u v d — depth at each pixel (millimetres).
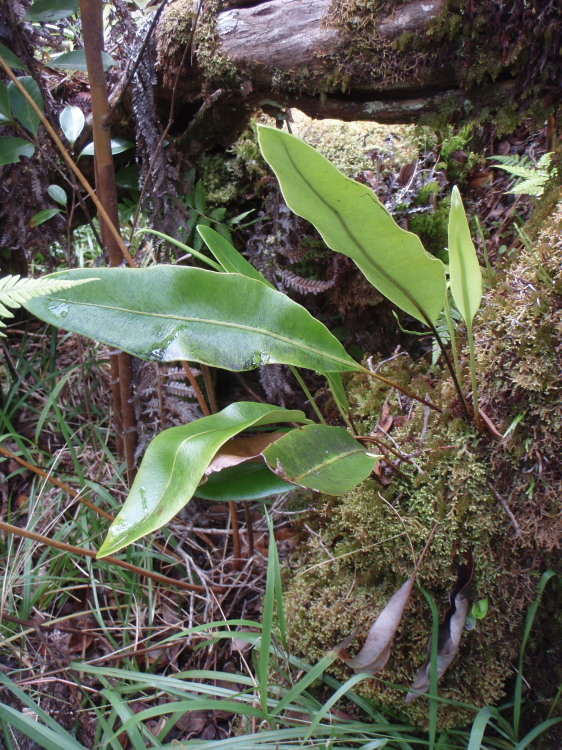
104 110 495
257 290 409
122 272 387
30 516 604
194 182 632
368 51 493
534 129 552
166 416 579
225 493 431
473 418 462
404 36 476
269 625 396
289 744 424
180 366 600
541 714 470
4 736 444
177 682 445
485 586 446
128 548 590
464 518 451
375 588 473
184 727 504
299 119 665
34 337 794
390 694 446
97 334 370
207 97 563
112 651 544
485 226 722
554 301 441
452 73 494
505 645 456
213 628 550
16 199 601
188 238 625
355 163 632
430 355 629
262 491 429
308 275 647
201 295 399
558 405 429
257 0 521
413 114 536
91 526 611
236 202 647
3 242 640
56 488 652
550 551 444
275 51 515
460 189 740
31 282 346
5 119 528
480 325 481
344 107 546
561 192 501
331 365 415
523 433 442
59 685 480
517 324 444
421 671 435
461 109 517
